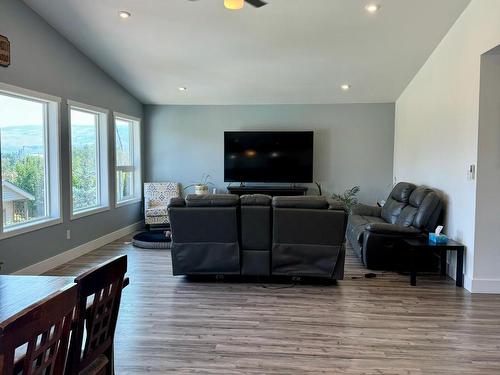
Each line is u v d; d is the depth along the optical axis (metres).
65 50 4.95
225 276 4.38
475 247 3.89
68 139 5.05
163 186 7.61
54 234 4.78
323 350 2.71
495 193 3.82
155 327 3.08
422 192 4.89
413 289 4.02
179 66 5.83
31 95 4.30
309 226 3.96
